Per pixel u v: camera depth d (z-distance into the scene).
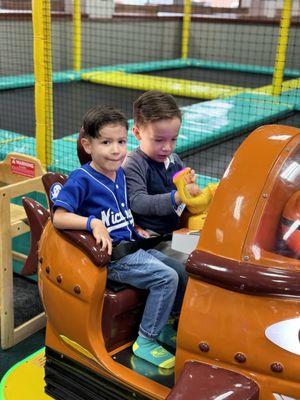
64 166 3.47
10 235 2.21
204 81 9.18
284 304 1.15
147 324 1.55
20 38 7.93
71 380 1.68
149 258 1.58
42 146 3.45
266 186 1.25
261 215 1.22
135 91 7.78
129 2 10.12
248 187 1.26
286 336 1.14
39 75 3.31
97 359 1.53
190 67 10.93
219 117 5.59
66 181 1.64
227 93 7.23
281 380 1.16
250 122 5.46
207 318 1.21
